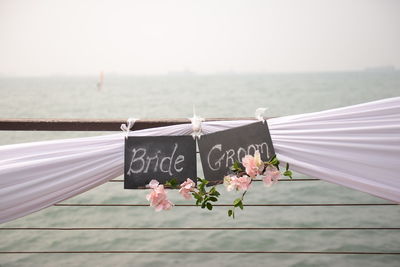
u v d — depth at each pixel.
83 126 2.08
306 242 4.98
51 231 5.47
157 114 37.12
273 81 116.50
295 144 1.92
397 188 1.89
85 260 4.40
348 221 5.70
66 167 1.92
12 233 5.39
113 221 6.00
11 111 45.66
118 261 4.44
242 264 4.36
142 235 5.39
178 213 6.34
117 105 48.53
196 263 4.41
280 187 8.18
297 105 39.16
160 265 4.36
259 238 5.19
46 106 50.59
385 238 4.97
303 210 6.23
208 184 1.87
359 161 1.90
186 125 1.95
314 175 1.94
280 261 4.41
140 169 1.89
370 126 1.89
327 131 1.90
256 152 1.78
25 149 1.92
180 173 1.88
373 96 50.16
